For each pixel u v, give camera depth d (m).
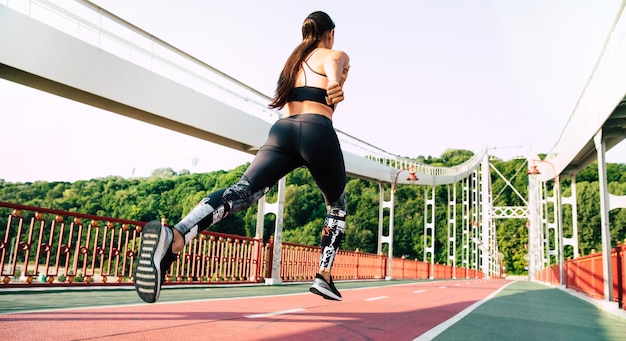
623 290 7.74
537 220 38.97
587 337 3.96
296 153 2.22
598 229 57.09
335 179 2.34
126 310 3.72
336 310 4.73
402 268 24.67
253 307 4.53
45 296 4.97
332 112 2.34
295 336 2.82
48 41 7.29
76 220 6.46
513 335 3.71
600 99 9.35
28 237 5.79
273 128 2.26
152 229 1.76
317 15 2.47
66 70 7.54
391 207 23.34
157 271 1.73
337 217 2.51
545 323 4.91
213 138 11.08
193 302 4.81
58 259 6.18
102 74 8.05
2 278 5.47
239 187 2.05
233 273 10.49
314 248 14.70
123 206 56.88
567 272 16.64
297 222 50.66
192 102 9.75
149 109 8.85
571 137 13.96
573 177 17.28
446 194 60.44
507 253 82.38
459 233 60.12
